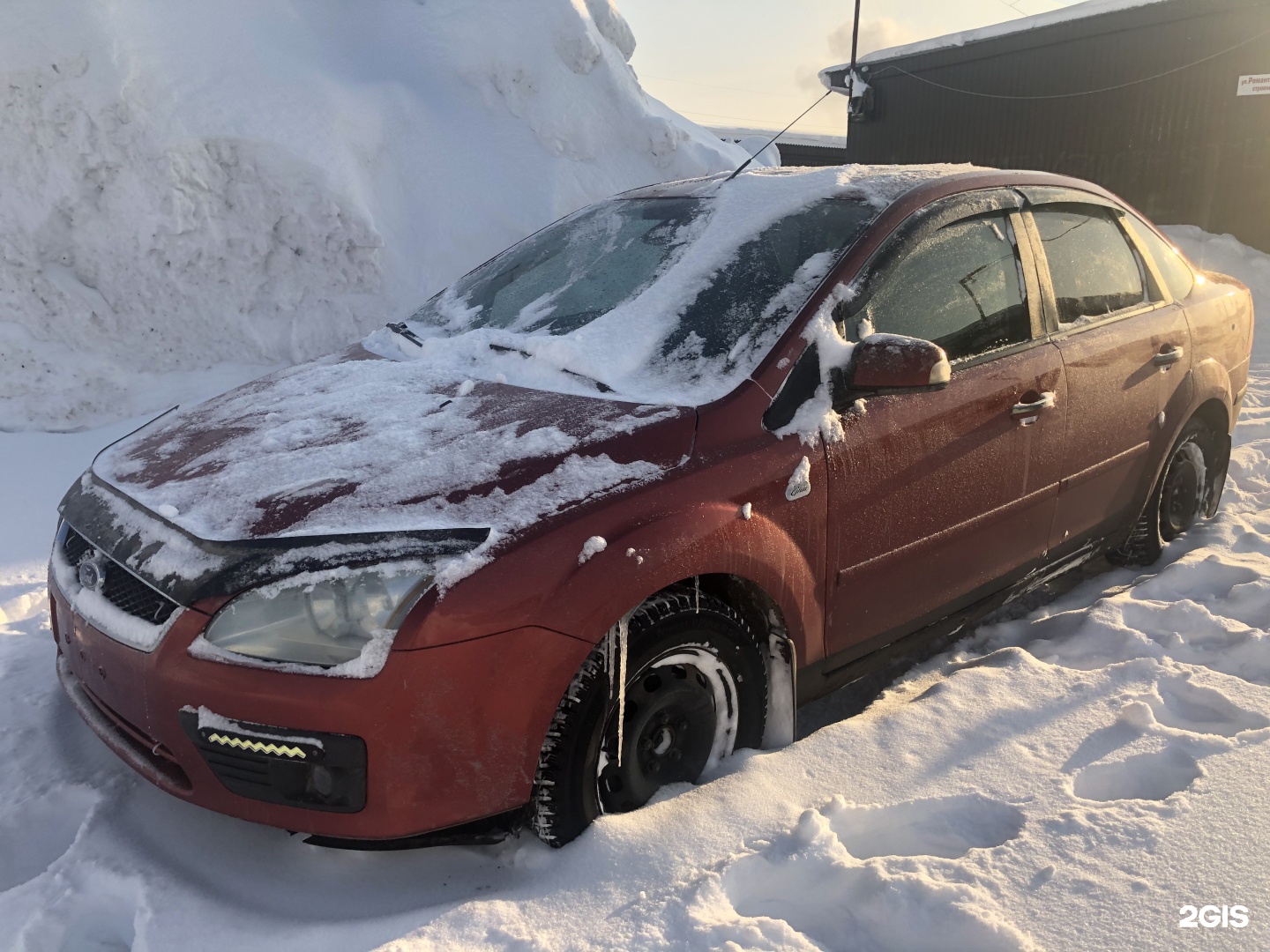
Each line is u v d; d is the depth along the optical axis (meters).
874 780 2.24
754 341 2.41
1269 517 4.13
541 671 1.86
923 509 2.58
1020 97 13.54
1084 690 2.62
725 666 2.25
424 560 1.83
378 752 1.78
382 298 6.55
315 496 1.96
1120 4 11.90
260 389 2.77
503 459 2.04
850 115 15.96
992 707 2.55
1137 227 3.64
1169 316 3.56
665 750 2.22
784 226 2.75
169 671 1.86
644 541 1.97
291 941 1.79
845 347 2.36
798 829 2.02
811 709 2.82
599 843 1.99
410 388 2.51
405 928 1.81
